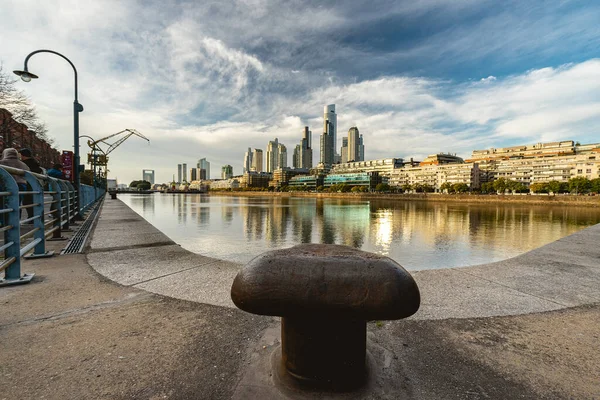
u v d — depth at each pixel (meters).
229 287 3.42
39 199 4.89
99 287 3.39
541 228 26.58
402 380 1.74
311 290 1.43
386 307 1.39
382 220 33.09
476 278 3.84
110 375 1.79
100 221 10.70
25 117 28.00
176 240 16.69
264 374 1.76
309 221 30.61
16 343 2.14
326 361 1.58
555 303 3.02
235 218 31.12
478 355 2.04
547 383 1.75
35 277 3.77
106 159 41.59
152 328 2.38
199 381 1.72
